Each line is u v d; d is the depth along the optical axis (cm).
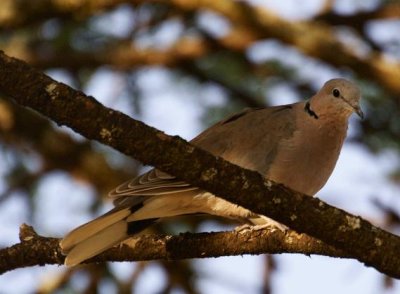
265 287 1229
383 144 1345
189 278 1274
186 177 663
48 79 648
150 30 1404
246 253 775
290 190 676
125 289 1260
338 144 927
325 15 1398
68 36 1384
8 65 644
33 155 1373
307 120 916
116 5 1348
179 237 786
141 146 652
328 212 677
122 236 793
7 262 797
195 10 1345
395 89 1321
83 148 1371
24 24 1351
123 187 817
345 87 925
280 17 1340
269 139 906
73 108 646
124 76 1365
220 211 848
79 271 1253
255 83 1405
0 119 1359
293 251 761
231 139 909
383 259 684
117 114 652
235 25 1362
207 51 1372
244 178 667
